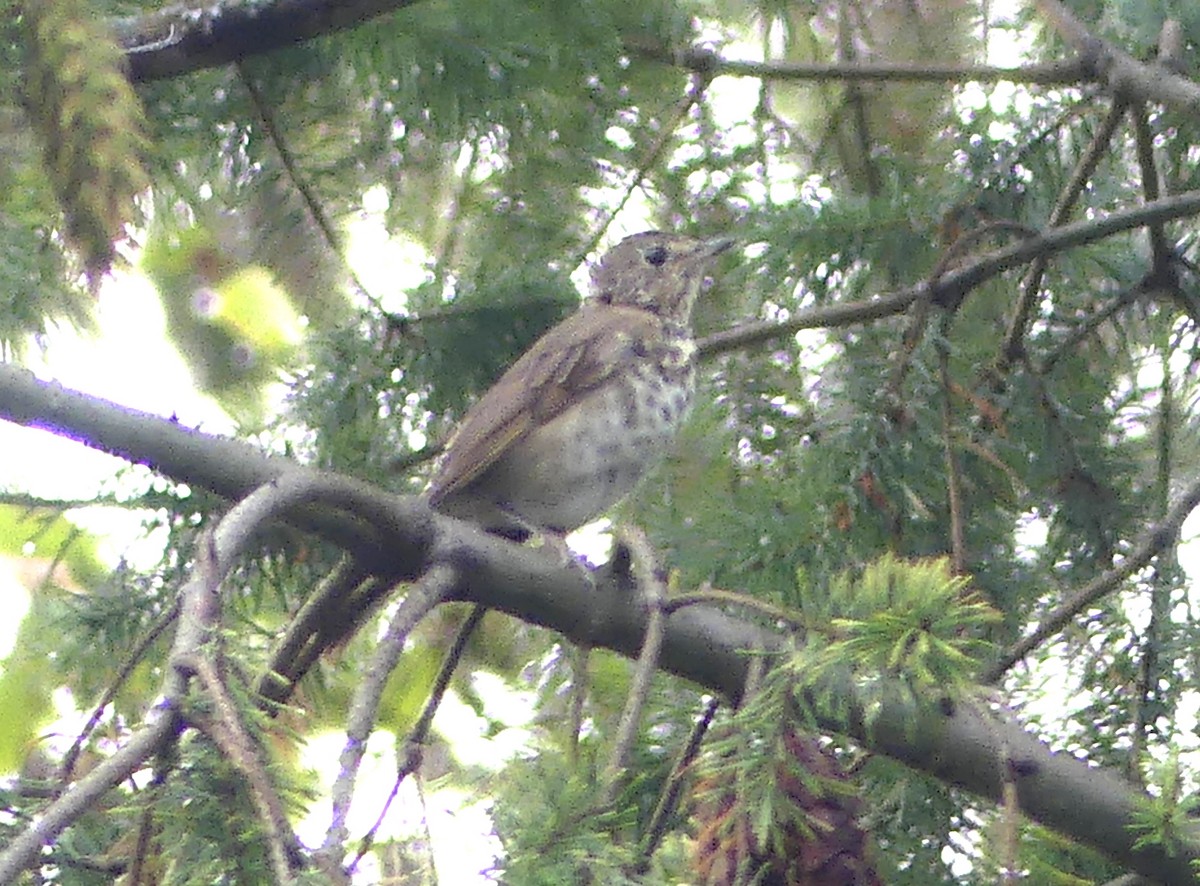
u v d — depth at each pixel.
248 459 7.08
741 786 5.60
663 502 10.02
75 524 9.21
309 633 7.74
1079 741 8.26
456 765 10.34
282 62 9.39
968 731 6.98
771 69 9.93
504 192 10.23
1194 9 7.50
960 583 5.73
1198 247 9.76
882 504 8.44
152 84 9.25
